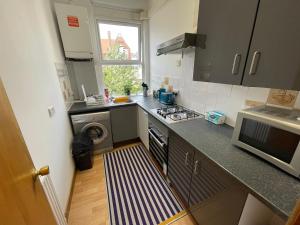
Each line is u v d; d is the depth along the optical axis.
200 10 1.28
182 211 1.55
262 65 0.86
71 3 2.38
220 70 1.17
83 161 2.16
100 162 2.39
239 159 0.99
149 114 2.12
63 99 2.08
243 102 1.37
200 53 1.36
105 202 1.68
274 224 1.02
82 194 1.78
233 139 1.12
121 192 1.80
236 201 0.87
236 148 1.13
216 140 1.25
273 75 0.81
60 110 1.83
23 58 1.07
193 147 1.18
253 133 0.98
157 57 2.82
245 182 0.78
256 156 1.02
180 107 2.27
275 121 0.82
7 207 0.47
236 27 0.98
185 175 1.42
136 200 1.69
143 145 2.84
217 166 0.96
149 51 3.11
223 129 1.47
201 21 1.29
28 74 1.12
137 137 2.99
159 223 1.44
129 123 2.80
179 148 1.44
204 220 1.24
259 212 0.90
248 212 0.85
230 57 1.06
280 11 0.73
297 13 0.67
